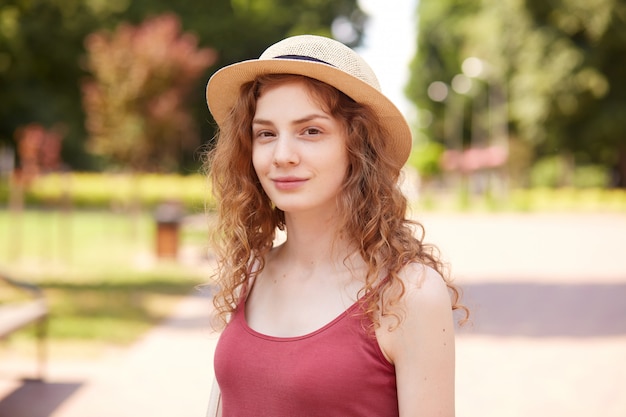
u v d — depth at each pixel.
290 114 1.83
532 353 7.46
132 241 18.50
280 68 1.83
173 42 18.34
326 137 1.84
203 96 38.25
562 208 36.22
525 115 35.81
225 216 2.07
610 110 35.91
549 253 17.03
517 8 35.50
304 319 1.84
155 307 9.81
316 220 1.90
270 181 1.88
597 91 34.41
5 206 30.80
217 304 2.05
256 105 1.94
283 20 39.97
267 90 1.87
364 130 1.87
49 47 31.17
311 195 1.84
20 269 13.16
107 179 41.31
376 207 1.85
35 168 15.74
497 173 38.41
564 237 21.53
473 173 41.66
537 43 34.81
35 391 6.23
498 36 36.00
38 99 34.06
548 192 41.50
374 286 1.78
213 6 38.00
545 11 35.12
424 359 1.72
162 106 17.89
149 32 18.19
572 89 34.47
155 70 17.72
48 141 15.62
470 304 10.19
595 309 9.95
